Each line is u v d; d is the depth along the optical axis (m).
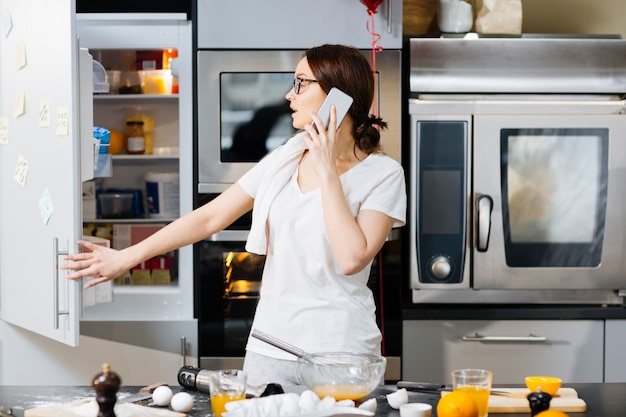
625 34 4.28
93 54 3.87
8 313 3.51
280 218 2.41
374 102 3.56
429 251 3.60
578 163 3.60
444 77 3.57
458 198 3.59
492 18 3.66
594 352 3.62
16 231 3.38
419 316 3.60
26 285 3.30
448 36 3.71
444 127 3.58
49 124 3.05
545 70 3.58
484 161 3.57
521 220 3.60
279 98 3.57
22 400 2.07
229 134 3.58
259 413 1.73
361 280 2.41
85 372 3.66
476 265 3.59
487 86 3.58
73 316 2.90
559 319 3.62
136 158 3.91
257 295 3.62
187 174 3.64
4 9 3.47
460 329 3.61
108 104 3.99
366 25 3.55
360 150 2.48
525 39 3.57
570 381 3.62
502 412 1.97
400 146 3.56
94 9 3.67
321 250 2.36
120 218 3.93
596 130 3.59
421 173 3.59
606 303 3.66
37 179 3.17
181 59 3.63
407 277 3.68
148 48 3.64
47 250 3.09
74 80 2.89
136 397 2.06
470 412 1.79
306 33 3.56
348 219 2.29
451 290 3.63
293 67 3.56
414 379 3.61
